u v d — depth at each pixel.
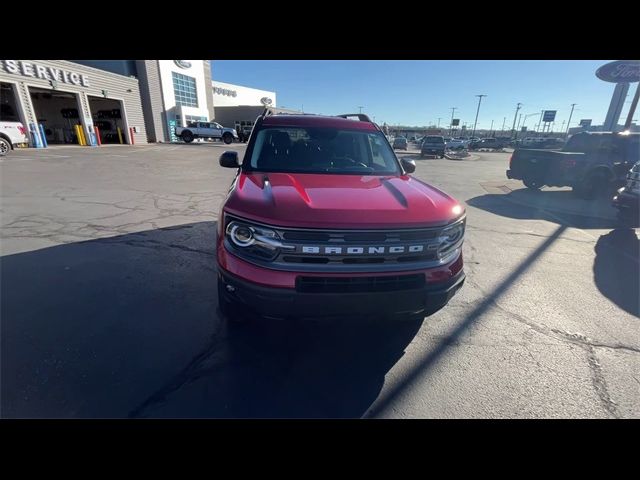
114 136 29.70
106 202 7.48
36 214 6.32
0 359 2.41
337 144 3.56
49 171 11.70
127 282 3.65
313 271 2.05
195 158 18.17
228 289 2.21
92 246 4.69
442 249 2.31
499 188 11.56
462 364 2.54
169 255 4.43
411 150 36.50
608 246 5.38
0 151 15.89
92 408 2.03
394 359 2.57
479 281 4.01
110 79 26.28
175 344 2.65
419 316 2.42
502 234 5.98
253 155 3.33
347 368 2.46
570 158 9.22
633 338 2.91
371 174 3.25
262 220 2.06
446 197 2.66
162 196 8.33
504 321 3.14
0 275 3.76
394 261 2.18
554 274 4.24
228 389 2.22
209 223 5.98
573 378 2.42
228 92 55.88
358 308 2.12
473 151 45.00
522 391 2.28
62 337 2.69
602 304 3.49
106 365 2.39
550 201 9.24
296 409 2.09
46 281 3.63
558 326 3.08
